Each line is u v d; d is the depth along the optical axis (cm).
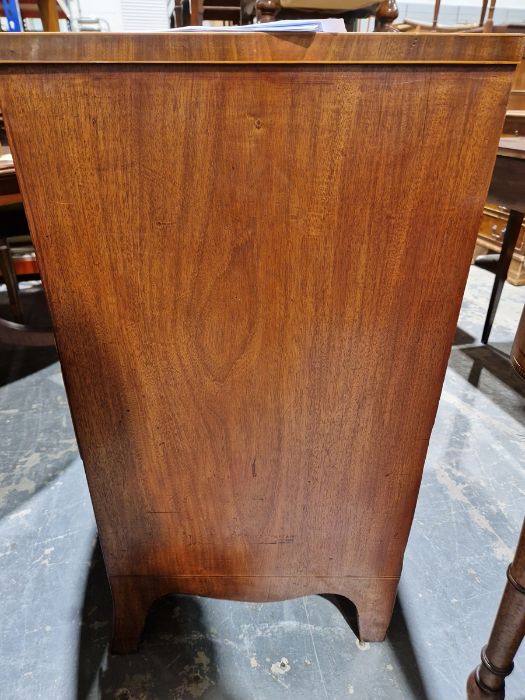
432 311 53
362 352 56
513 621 63
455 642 82
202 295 52
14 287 179
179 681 76
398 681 76
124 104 43
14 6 195
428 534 102
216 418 60
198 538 71
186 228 48
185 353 56
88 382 57
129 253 50
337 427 61
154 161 45
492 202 106
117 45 40
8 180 113
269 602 85
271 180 46
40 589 90
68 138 44
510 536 102
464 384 158
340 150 45
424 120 44
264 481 66
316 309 53
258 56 41
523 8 349
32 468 119
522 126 144
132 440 61
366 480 65
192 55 41
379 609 78
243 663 79
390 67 42
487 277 249
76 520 104
